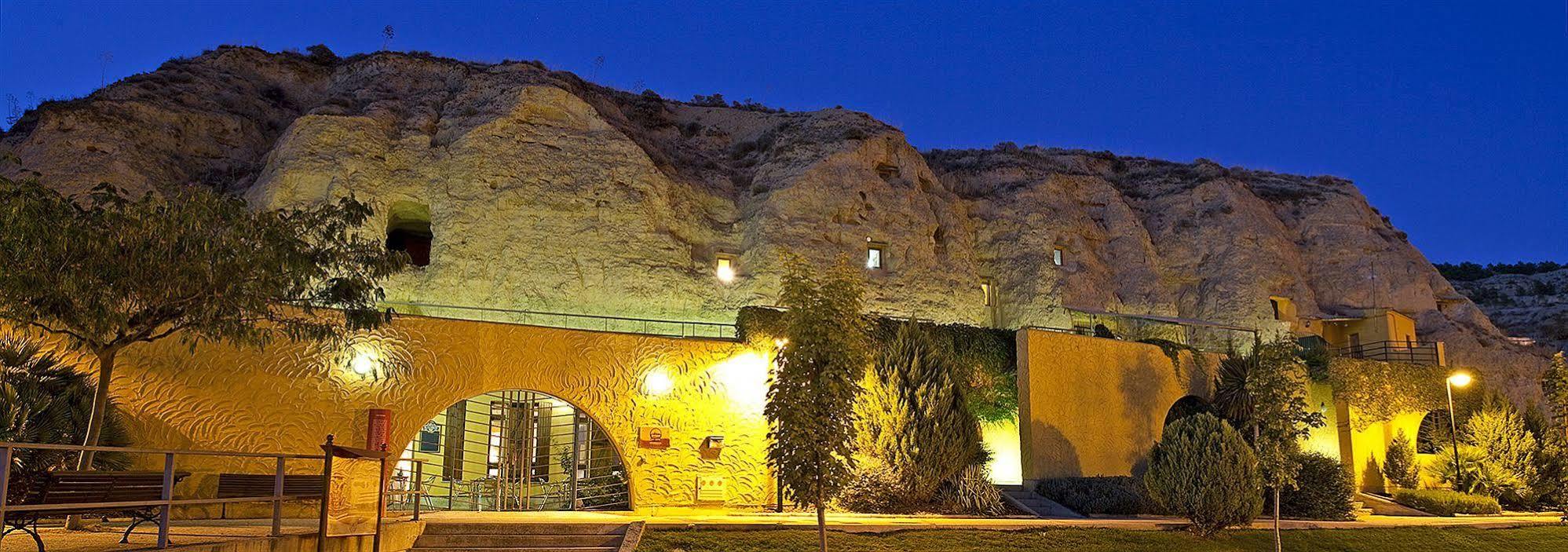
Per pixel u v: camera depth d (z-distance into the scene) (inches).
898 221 1291.8
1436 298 1654.8
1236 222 1563.7
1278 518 816.9
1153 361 1115.3
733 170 1371.8
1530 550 931.3
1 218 498.0
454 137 1187.9
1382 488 1225.4
